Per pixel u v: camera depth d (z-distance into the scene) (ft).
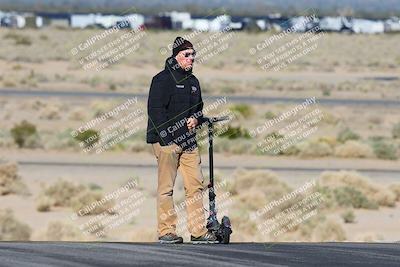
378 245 141.38
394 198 360.69
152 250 129.08
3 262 114.83
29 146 499.51
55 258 119.03
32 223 295.07
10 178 360.28
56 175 396.98
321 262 119.03
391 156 507.30
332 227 278.67
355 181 379.96
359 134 655.35
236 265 115.03
